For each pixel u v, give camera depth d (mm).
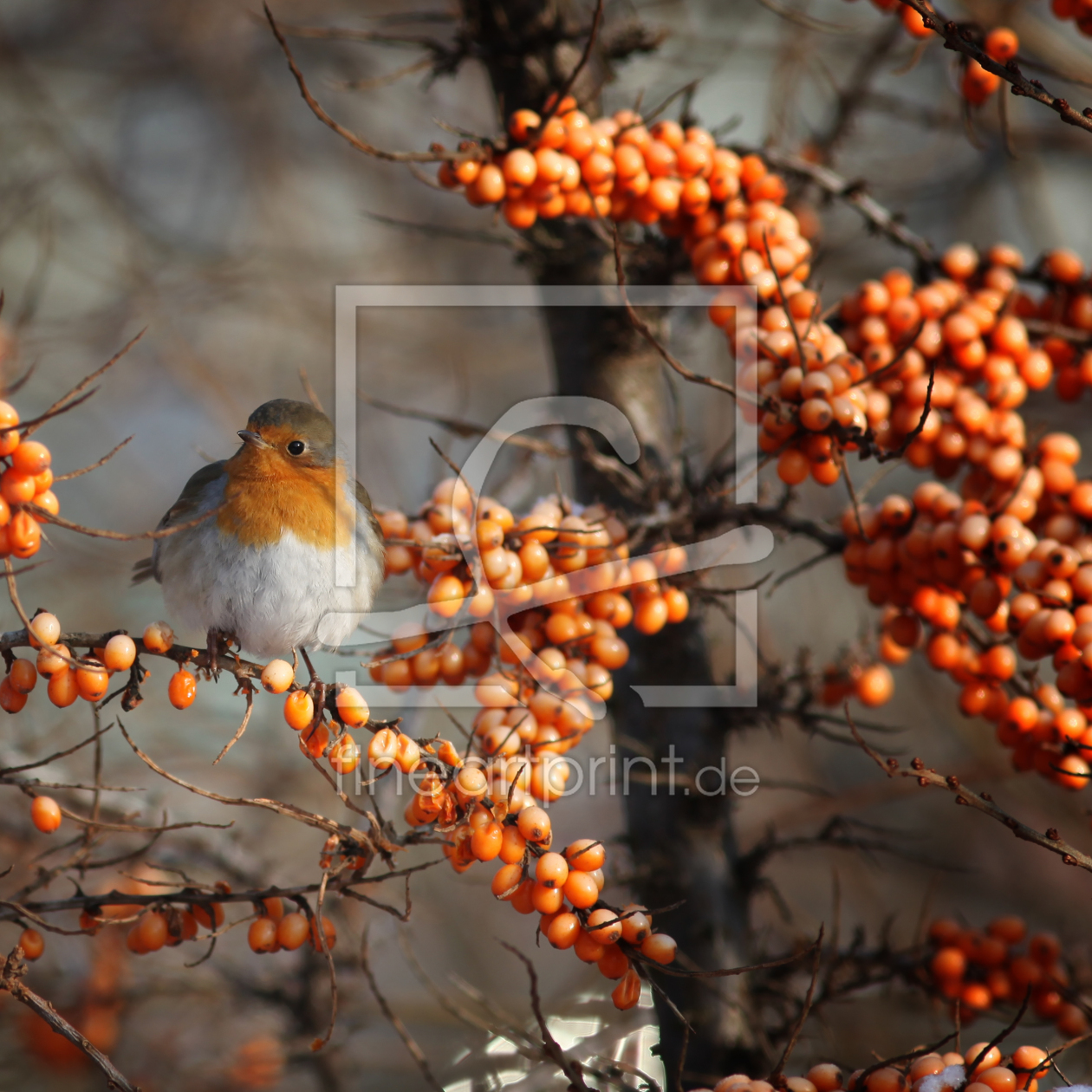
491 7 7828
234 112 17969
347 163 17438
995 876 13297
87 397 4680
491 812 4973
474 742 6234
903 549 6508
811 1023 8438
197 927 5770
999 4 11266
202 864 9453
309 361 17172
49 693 5098
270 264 16953
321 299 16625
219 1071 9227
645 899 7703
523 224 6828
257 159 17922
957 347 6887
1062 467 6609
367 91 16766
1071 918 12594
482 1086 8102
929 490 6520
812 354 6418
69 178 16469
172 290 15578
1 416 4715
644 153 6898
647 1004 8531
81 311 15664
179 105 18656
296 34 7586
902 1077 5102
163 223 17781
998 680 6656
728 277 6984
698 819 7816
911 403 6762
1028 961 7066
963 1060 5312
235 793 11641
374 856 5238
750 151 7668
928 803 13555
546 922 4996
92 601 14297
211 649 6793
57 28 18000
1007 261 7453
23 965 5266
